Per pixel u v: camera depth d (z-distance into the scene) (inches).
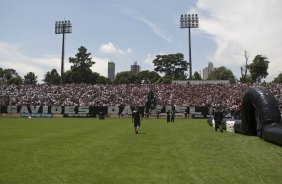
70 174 425.4
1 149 655.1
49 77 5132.9
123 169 453.7
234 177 394.6
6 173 432.8
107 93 2746.1
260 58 3774.6
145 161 512.7
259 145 667.4
